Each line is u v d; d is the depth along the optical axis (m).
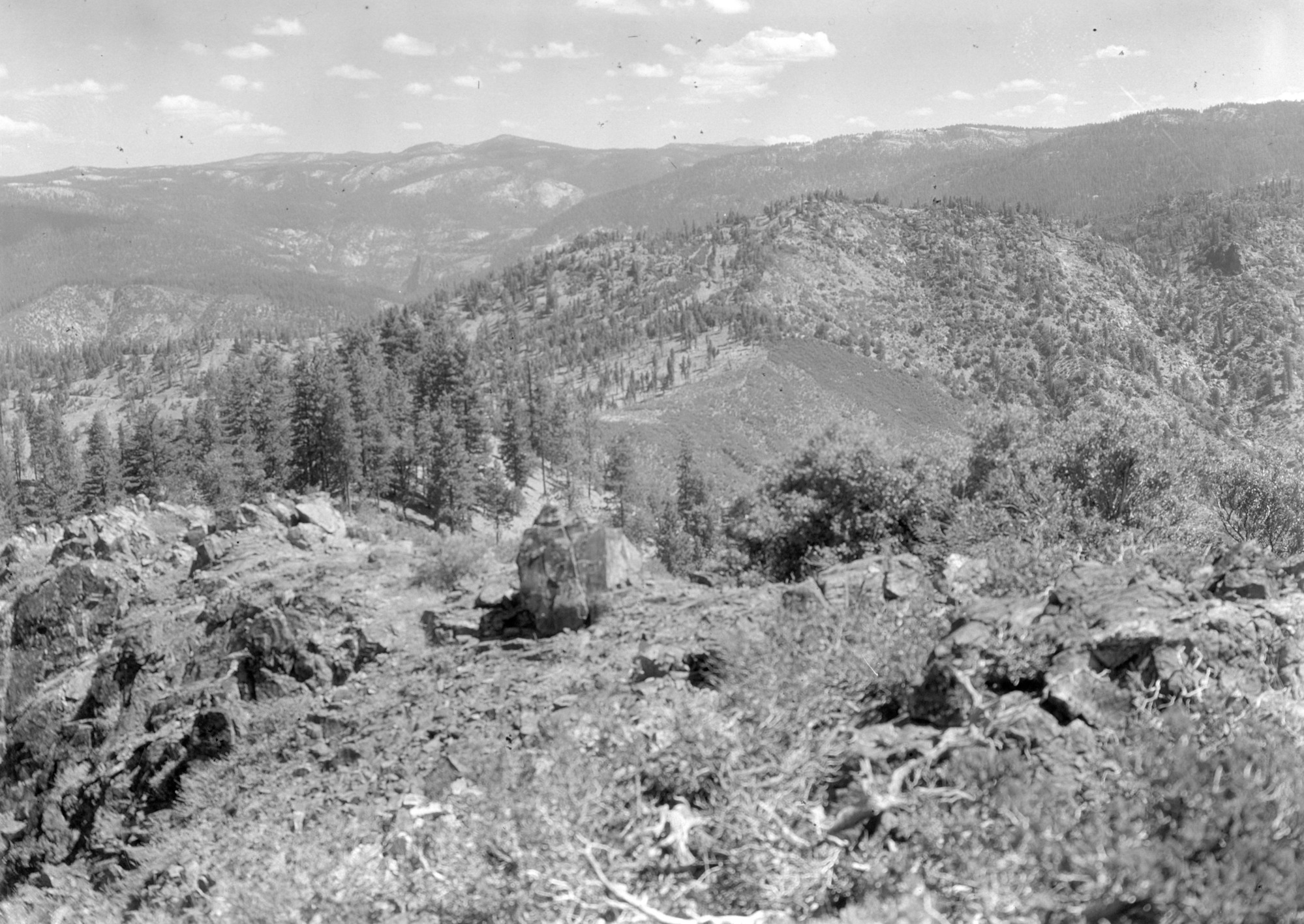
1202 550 19.80
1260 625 10.06
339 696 19.19
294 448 119.75
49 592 30.89
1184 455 23.78
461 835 10.42
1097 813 7.21
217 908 12.93
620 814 8.95
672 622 17.48
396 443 120.25
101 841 19.86
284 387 136.00
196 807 18.28
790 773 8.96
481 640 19.62
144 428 122.69
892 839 7.98
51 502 129.12
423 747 15.88
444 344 154.12
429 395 142.88
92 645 29.73
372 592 22.31
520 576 19.42
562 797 8.94
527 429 155.00
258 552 28.73
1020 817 7.19
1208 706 8.67
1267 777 7.38
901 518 22.20
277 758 18.36
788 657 10.99
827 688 10.52
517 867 8.88
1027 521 20.67
